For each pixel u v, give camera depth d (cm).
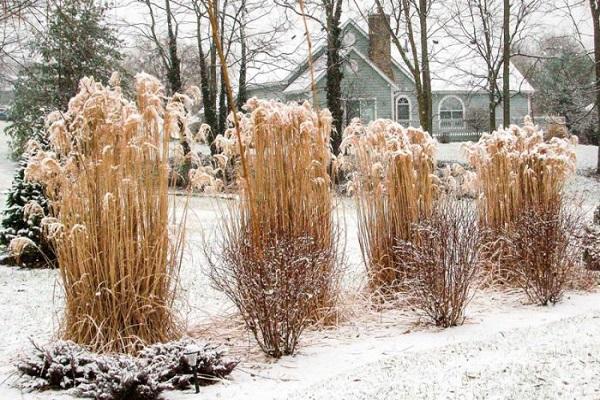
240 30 3039
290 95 3753
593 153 3625
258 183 679
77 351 548
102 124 611
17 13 1219
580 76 3994
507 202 909
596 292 884
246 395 498
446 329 695
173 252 633
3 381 546
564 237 824
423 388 485
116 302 596
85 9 2239
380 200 816
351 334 680
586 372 505
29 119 2672
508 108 2931
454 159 3331
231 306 737
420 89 2784
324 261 691
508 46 2919
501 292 861
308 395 480
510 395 462
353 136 831
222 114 3142
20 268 1162
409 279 759
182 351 541
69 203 613
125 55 2738
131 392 482
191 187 654
